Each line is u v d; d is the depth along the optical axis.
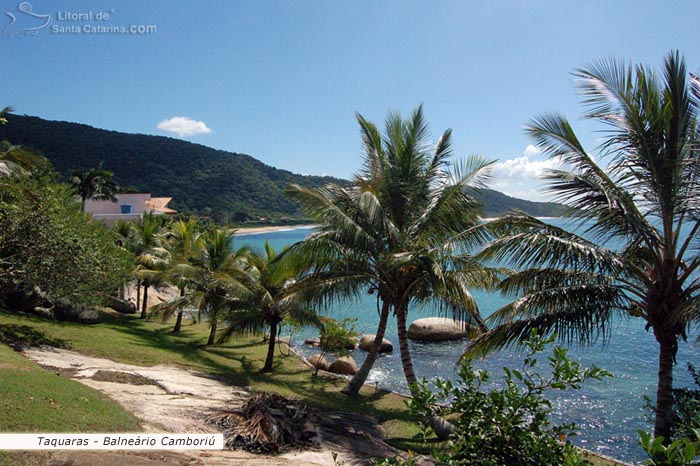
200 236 27.31
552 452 3.59
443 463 3.70
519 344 8.65
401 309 14.02
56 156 93.25
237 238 105.75
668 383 8.51
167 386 11.58
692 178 8.16
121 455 6.16
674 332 8.46
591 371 3.70
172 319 29.81
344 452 9.05
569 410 14.26
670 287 8.39
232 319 18.06
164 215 59.03
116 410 8.23
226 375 15.38
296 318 16.62
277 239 101.50
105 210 59.97
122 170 112.44
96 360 13.48
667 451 2.62
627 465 10.45
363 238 12.80
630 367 18.39
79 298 15.88
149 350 16.83
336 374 18.53
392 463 4.08
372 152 14.94
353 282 13.93
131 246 30.48
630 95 8.48
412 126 15.00
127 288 35.22
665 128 8.16
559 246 8.38
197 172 136.38
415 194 14.79
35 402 7.32
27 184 14.59
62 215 15.05
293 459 8.12
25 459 5.34
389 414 13.16
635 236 8.55
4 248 13.27
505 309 8.91
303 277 14.65
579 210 8.81
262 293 17.09
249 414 9.46
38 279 13.38
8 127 89.94
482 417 3.83
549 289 8.50
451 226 13.76
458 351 22.62
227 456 7.46
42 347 13.71
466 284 12.63
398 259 11.95
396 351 23.02
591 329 8.48
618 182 8.83
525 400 3.77
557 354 3.77
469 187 13.28
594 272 8.73
